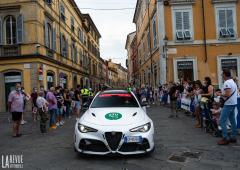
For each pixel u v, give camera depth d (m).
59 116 14.56
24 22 24.55
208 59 25.09
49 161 7.25
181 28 25.27
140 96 25.11
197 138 9.59
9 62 24.59
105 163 6.88
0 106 24.66
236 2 25.30
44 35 26.41
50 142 9.77
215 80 25.00
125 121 7.30
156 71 28.69
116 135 7.01
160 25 25.23
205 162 6.81
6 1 24.69
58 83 30.59
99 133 7.03
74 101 18.31
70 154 7.91
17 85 11.43
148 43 33.91
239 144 8.55
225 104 8.51
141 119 7.50
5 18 24.97
